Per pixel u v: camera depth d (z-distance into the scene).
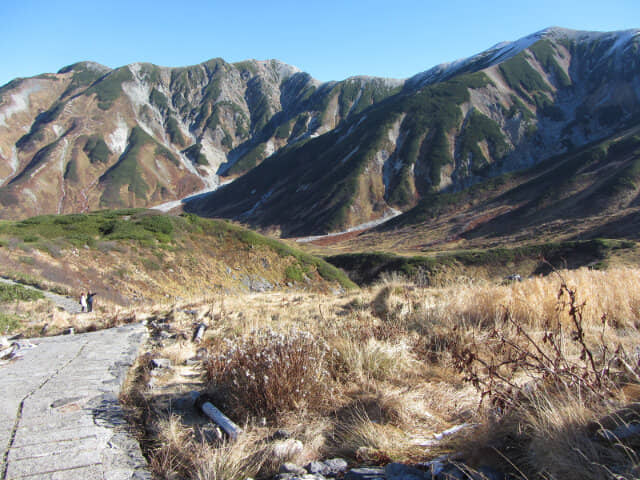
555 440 2.06
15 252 24.28
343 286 39.38
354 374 4.31
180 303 13.21
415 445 2.75
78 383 4.30
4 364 5.34
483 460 2.25
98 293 22.83
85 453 2.68
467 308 6.53
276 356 3.88
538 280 6.72
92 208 172.00
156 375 4.76
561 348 3.71
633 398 2.39
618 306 5.56
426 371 4.36
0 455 2.63
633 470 1.67
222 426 3.22
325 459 2.73
